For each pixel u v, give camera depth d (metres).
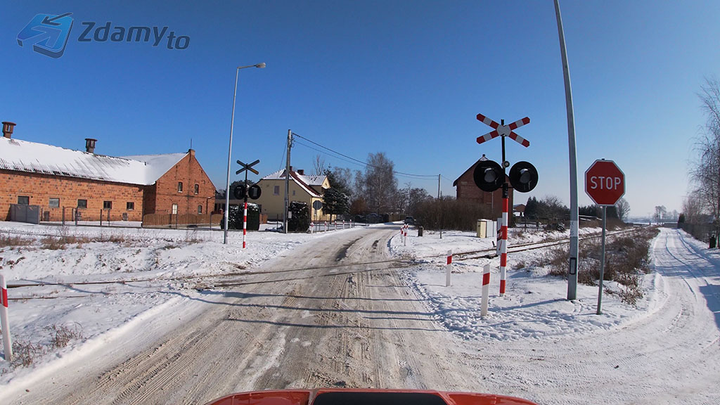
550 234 37.62
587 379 4.58
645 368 4.93
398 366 4.91
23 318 6.49
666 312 7.84
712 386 4.45
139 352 5.17
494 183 8.02
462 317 7.05
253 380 4.39
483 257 18.12
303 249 17.95
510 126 8.00
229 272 11.80
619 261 15.18
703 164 24.86
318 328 6.42
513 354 5.36
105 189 37.44
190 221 38.06
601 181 7.26
